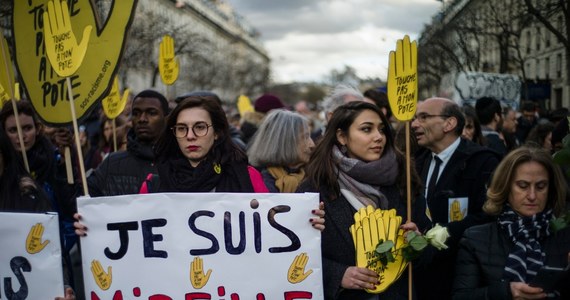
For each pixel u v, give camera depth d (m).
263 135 4.56
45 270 3.08
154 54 21.64
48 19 3.27
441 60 11.77
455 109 4.39
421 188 3.41
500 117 6.67
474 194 4.21
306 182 3.39
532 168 3.11
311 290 3.14
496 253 3.16
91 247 3.17
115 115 5.43
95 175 4.58
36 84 3.62
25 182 3.29
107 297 3.16
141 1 23.30
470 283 3.21
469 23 11.12
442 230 2.98
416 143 4.63
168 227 3.16
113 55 3.39
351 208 3.28
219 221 3.16
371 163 3.24
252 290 3.15
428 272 4.02
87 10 3.51
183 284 3.15
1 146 3.20
